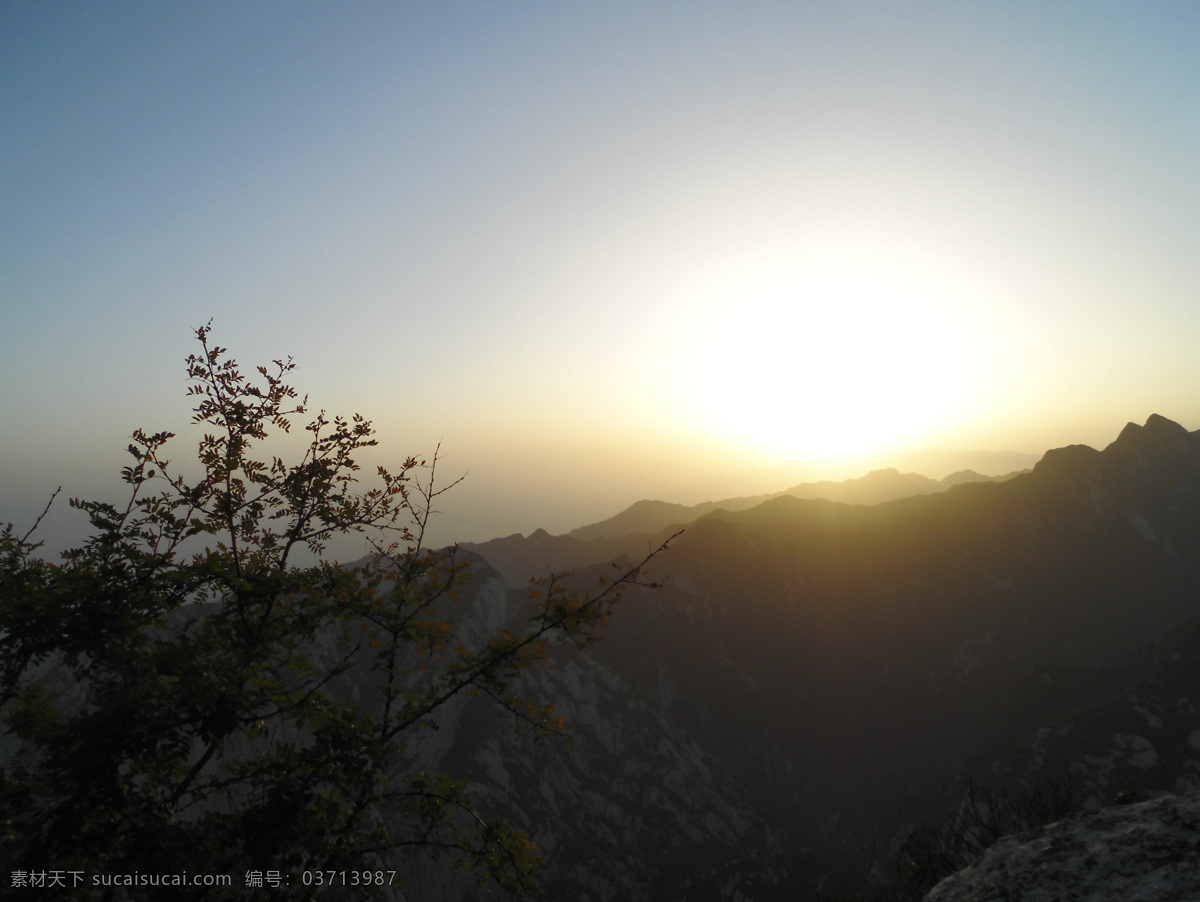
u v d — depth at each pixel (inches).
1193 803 165.8
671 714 2058.3
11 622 329.7
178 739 322.7
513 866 383.2
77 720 325.1
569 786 1560.0
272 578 399.9
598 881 1344.7
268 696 364.8
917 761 1911.9
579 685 1849.2
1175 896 134.3
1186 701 1389.0
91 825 305.4
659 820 1541.6
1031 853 172.7
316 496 412.5
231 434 396.2
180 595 383.2
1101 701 1546.5
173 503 378.6
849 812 1817.2
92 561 362.6
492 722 1593.3
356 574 457.1
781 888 1325.0
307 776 346.6
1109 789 1273.4
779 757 2005.4
